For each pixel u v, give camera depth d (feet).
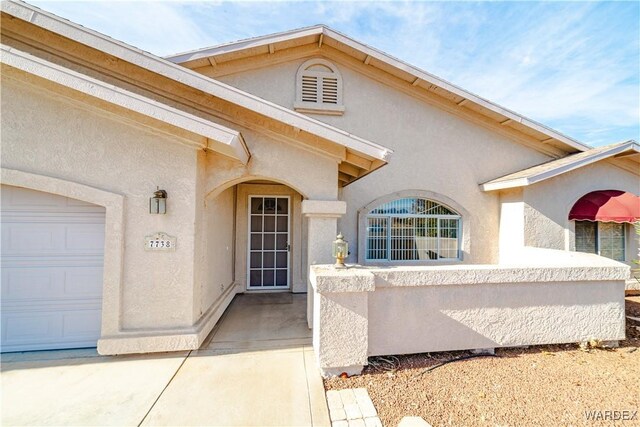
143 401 16.61
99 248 23.49
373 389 17.94
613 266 23.18
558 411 15.90
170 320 22.84
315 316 21.34
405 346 20.89
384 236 43.88
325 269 21.53
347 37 39.86
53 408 15.92
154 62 23.50
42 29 25.53
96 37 22.75
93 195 21.75
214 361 21.27
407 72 41.39
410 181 44.11
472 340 21.71
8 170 21.02
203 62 38.68
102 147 22.22
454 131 45.42
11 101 21.29
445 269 21.30
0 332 22.21
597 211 37.99
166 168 22.95
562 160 43.19
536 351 22.59
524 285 22.33
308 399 16.96
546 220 40.63
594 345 22.85
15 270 22.45
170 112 20.58
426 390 17.78
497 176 46.16
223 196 34.19
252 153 26.00
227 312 33.35
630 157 41.14
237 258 42.34
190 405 16.33
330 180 26.86
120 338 21.59
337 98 42.83
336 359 19.12
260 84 41.50
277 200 44.14
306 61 42.50
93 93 19.72
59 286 22.94
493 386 18.16
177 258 22.99
